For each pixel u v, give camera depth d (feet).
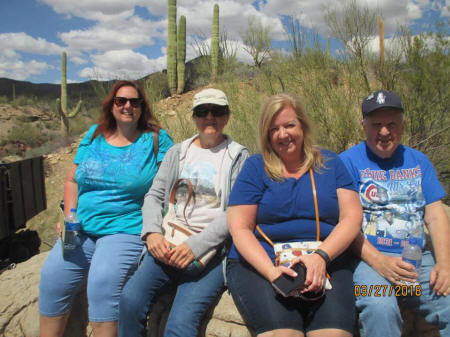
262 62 21.16
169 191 7.80
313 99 14.46
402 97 14.38
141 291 6.72
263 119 6.81
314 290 5.82
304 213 6.59
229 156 7.65
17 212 24.44
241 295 6.44
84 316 8.99
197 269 6.88
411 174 7.24
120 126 8.66
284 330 5.74
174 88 40.93
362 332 6.23
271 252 6.63
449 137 14.61
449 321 6.33
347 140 14.24
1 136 80.94
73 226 7.86
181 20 41.22
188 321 6.52
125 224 8.06
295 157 6.92
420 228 7.13
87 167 8.25
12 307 8.75
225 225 7.06
